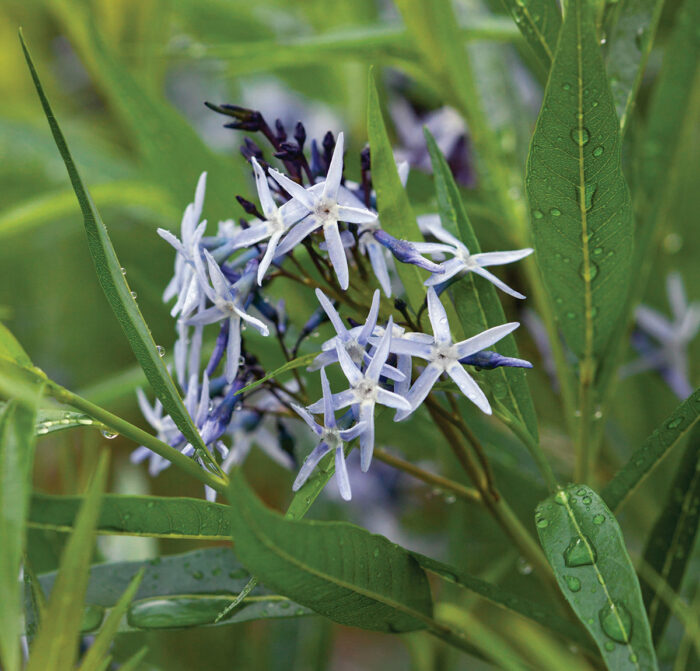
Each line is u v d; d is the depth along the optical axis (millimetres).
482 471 283
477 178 344
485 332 251
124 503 247
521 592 345
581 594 245
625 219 263
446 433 272
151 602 273
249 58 350
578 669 313
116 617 242
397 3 316
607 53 285
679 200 369
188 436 253
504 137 344
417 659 334
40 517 242
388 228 265
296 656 356
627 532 350
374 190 270
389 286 264
